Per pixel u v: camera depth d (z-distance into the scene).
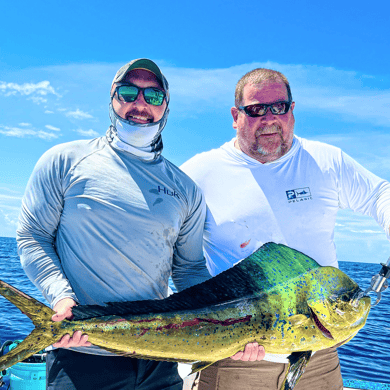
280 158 2.67
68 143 2.11
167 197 2.12
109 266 1.94
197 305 2.02
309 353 2.21
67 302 1.79
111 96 2.19
